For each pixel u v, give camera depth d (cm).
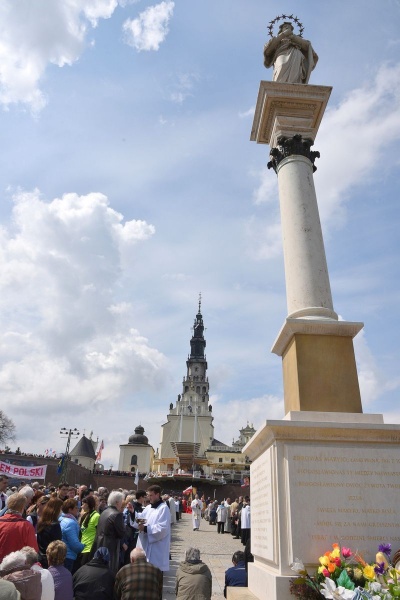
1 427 7238
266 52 1162
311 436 639
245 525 1728
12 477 3391
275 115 1022
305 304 812
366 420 682
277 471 623
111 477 5978
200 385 11444
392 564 564
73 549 785
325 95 1022
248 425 11006
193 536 2405
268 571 623
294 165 944
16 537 590
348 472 624
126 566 577
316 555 582
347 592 504
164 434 10244
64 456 4588
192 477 5316
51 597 489
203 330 13162
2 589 326
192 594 620
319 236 879
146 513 841
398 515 608
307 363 745
